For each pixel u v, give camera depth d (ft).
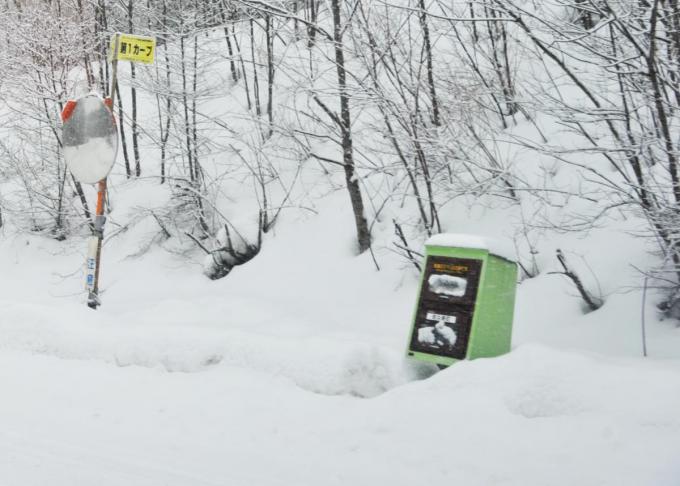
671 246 21.38
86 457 14.80
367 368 18.43
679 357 20.48
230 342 20.26
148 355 21.01
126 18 47.62
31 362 21.95
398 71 30.32
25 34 43.80
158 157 45.98
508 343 18.99
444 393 16.30
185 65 40.14
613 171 27.61
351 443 15.28
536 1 30.30
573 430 14.33
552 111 25.34
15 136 46.91
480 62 34.81
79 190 41.86
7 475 13.79
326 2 35.50
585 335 22.98
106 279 37.83
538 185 28.84
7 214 45.21
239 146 41.29
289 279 32.27
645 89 23.41
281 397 17.98
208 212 38.86
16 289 39.17
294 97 35.35
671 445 13.33
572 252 25.21
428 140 27.89
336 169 36.99
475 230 29.48
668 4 22.74
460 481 13.42
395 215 32.63
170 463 14.49
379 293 29.35
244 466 14.35
